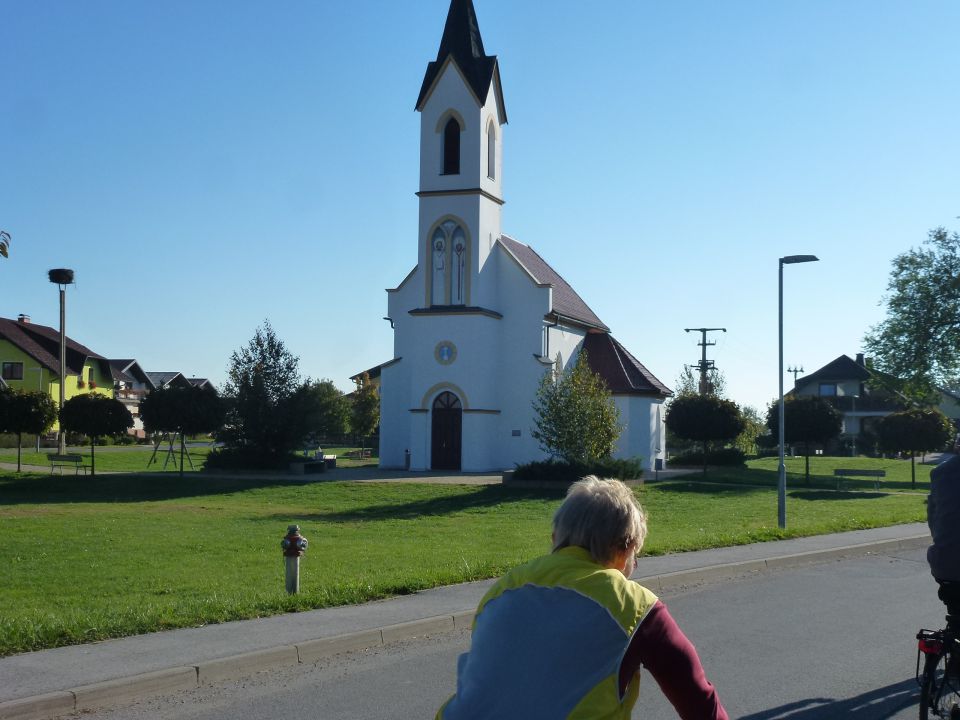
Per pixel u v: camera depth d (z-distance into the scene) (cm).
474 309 3928
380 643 959
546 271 4931
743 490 3409
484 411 3953
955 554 643
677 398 4094
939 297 5044
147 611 1026
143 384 9644
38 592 1316
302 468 3869
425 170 4047
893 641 975
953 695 630
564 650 303
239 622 997
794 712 732
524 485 3181
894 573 1477
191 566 1583
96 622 955
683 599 1230
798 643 965
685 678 307
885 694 782
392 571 1445
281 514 2606
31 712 704
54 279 5453
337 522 2411
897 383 5138
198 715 717
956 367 5028
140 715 717
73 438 7219
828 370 9094
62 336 5516
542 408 3522
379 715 718
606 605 309
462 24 4094
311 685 802
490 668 309
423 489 3206
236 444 3972
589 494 342
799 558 1595
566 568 323
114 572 1513
